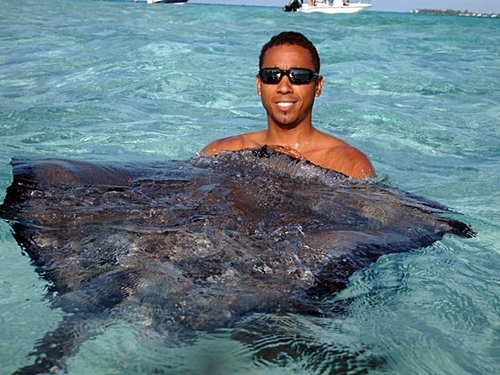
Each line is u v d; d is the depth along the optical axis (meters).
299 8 35.00
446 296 2.21
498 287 2.34
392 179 4.23
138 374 1.63
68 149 4.71
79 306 1.96
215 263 2.22
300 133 3.68
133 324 1.86
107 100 6.76
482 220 3.24
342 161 3.53
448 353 1.84
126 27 15.55
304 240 2.49
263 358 1.71
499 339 1.95
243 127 5.68
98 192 2.95
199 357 1.71
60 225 2.59
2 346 1.74
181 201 2.90
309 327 1.88
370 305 2.07
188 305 1.95
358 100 7.21
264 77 3.55
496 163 4.75
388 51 12.71
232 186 3.14
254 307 1.96
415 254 2.55
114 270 2.17
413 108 6.88
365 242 2.55
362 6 35.06
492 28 19.34
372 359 1.75
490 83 8.88
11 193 2.88
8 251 2.37
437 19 23.80
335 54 11.69
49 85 7.56
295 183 3.24
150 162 3.60
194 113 6.30
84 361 1.68
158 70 8.77
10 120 5.63
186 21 19.02
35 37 12.62
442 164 4.70
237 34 15.17
